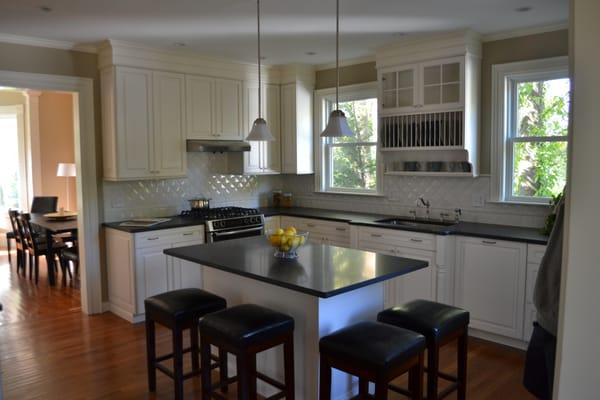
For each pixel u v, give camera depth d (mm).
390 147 4863
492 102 4398
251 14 3660
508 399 3074
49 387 3262
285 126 5797
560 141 4133
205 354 2639
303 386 2811
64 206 7949
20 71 4266
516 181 4402
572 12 622
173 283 4711
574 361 645
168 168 4945
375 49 4844
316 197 5977
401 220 4930
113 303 4832
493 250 3887
